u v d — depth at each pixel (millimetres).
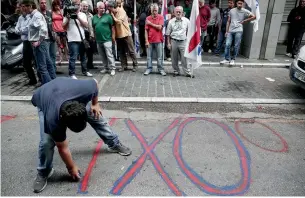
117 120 4246
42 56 5129
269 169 3066
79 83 2438
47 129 2350
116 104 4824
